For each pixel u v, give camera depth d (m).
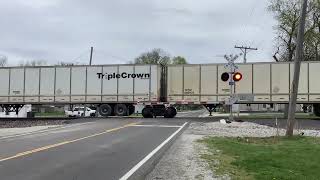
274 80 42.41
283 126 31.53
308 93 41.75
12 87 48.06
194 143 19.52
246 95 42.69
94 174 11.38
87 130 26.62
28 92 47.72
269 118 44.72
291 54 58.28
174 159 14.41
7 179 10.59
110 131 25.80
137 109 59.44
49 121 41.22
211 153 15.99
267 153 15.54
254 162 13.37
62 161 13.64
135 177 11.02
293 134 23.34
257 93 42.56
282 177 10.85
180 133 24.98
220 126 31.11
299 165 12.77
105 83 45.75
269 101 42.38
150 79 44.88
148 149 17.05
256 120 39.78
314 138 21.52
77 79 46.44
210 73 43.50
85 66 46.31
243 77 42.78
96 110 49.09
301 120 39.50
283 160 13.73
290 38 57.84
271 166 12.64
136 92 45.12
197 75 43.75
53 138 21.52
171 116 44.94
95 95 45.97
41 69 47.34
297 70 22.00
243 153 15.82
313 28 57.59
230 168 12.48
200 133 25.39
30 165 12.80
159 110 44.72
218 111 78.88
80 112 69.19
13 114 59.22
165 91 44.88
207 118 43.84
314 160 13.75
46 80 47.25
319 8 56.72
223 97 43.06
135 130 26.70
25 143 19.25
